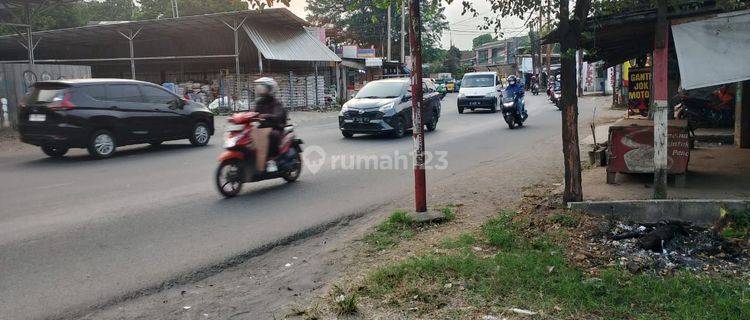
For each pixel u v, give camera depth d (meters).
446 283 4.47
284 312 4.16
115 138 12.09
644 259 5.03
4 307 4.21
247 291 4.61
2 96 16.52
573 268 4.74
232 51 29.33
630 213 6.17
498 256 5.02
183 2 46.00
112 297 4.44
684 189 6.84
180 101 13.58
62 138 11.22
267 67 29.33
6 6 20.03
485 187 8.55
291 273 5.04
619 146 7.35
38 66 17.30
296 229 6.39
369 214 7.18
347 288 4.55
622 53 9.66
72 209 7.24
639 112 15.72
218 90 28.59
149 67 32.78
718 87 12.96
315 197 8.08
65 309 4.20
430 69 72.62
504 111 17.23
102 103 11.84
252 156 8.21
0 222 6.60
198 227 6.44
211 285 4.75
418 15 6.26
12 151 13.35
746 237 5.47
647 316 3.83
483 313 3.96
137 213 7.04
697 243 5.43
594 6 6.23
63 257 5.35
